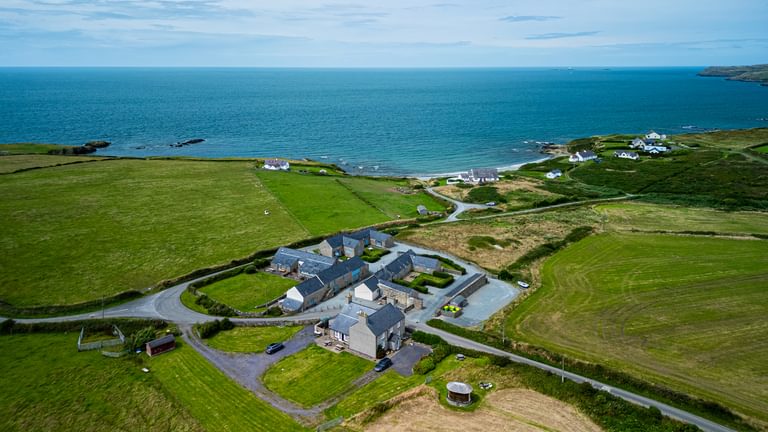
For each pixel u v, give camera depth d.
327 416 58.09
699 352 70.62
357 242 110.81
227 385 64.44
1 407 59.69
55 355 71.75
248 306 87.62
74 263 102.25
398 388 63.44
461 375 65.44
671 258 107.88
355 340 72.75
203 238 118.75
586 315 82.75
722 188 167.88
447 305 86.50
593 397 59.50
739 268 101.38
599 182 183.00
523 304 87.69
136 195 151.38
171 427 56.31
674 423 54.78
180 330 79.00
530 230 127.50
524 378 63.84
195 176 177.75
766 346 71.94
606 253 112.12
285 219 134.38
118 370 67.75
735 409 57.59
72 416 58.28
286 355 72.00
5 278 94.44
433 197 164.75
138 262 104.06
